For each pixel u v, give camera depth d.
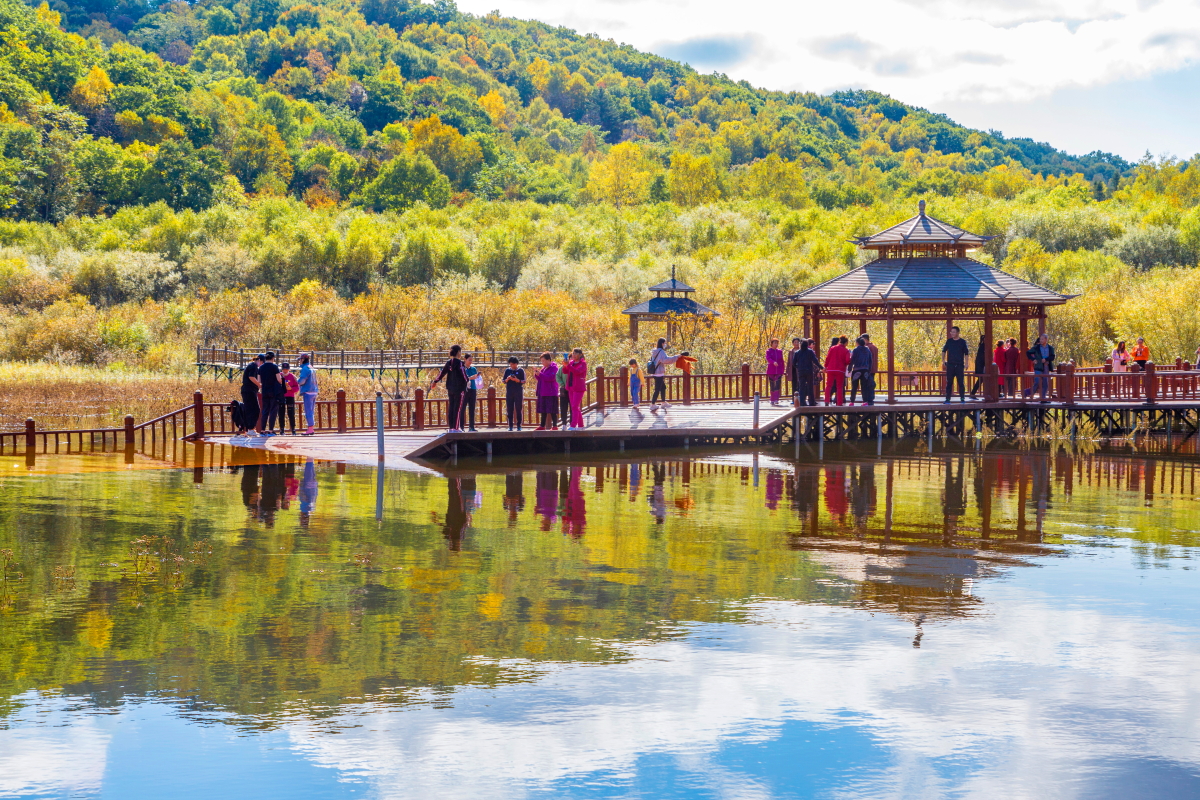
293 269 80.00
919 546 14.98
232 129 163.88
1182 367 36.34
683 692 9.21
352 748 8.09
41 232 89.00
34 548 14.17
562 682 9.41
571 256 85.19
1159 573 13.44
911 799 7.38
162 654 10.00
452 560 13.77
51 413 37.06
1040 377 30.69
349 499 18.33
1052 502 18.84
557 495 19.12
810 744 8.22
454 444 24.27
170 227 86.06
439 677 9.51
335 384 42.47
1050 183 161.50
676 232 95.50
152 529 15.48
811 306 32.69
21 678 9.39
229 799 7.32
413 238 80.69
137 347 58.91
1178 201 118.88
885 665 9.90
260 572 13.01
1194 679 9.59
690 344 45.22
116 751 8.00
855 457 25.41
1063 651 10.33
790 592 12.39
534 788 7.51
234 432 27.78
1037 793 7.47
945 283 31.09
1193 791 7.50
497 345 57.12
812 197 149.88
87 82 153.88
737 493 19.58
